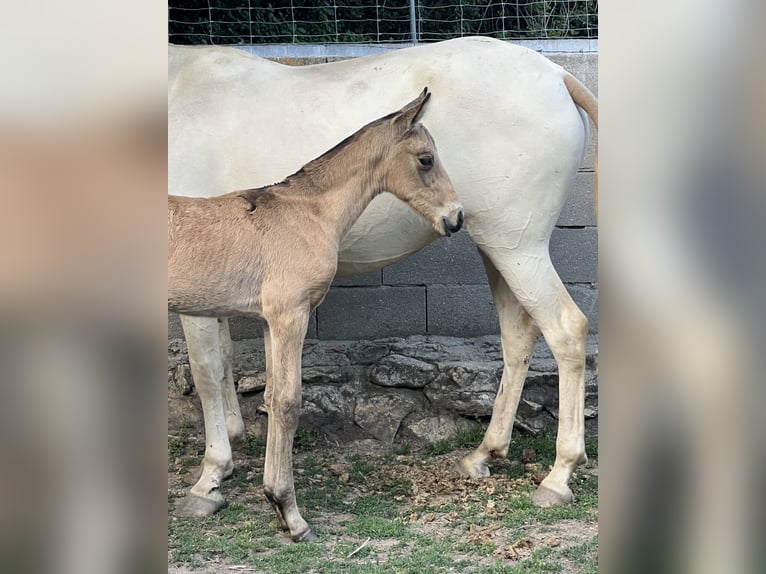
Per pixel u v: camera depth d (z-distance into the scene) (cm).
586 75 490
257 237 312
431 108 358
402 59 371
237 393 461
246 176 365
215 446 371
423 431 452
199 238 309
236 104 369
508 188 359
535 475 406
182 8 571
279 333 316
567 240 493
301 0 589
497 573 295
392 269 495
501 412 406
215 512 365
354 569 301
